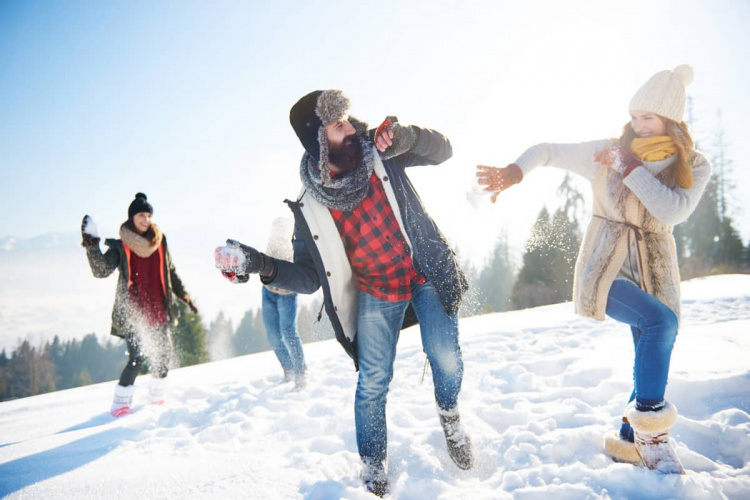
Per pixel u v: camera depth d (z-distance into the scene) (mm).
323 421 3242
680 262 31594
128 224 4215
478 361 4180
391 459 2521
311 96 2145
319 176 2131
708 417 2521
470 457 2342
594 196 2252
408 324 2480
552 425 2637
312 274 2277
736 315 4918
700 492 1797
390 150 2082
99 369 100062
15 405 5258
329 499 2006
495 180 2189
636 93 2094
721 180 31406
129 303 4234
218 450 2932
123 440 3211
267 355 7227
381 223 2207
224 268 1966
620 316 2117
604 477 1980
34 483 2541
